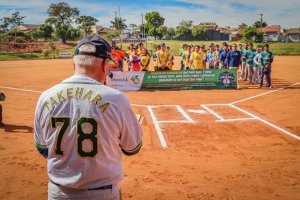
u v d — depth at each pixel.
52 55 48.19
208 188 4.65
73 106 1.79
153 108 10.34
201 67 16.58
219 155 6.00
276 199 4.34
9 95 12.91
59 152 1.80
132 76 14.39
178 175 5.11
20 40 69.31
